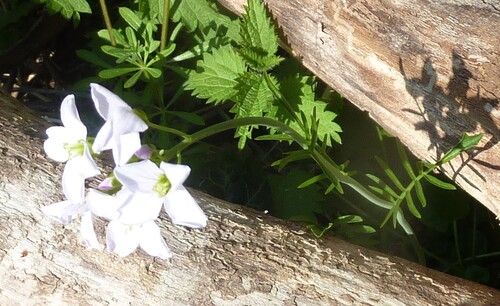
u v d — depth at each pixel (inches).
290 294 7.1
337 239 7.8
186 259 7.1
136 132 5.7
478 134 6.6
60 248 7.2
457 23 6.6
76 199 5.8
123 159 5.6
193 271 7.1
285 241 7.5
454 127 6.9
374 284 7.2
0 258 7.1
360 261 7.5
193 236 7.3
